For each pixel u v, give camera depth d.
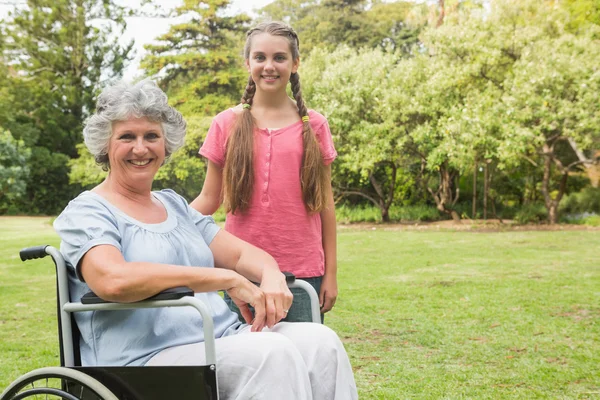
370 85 14.13
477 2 18.64
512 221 14.39
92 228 1.80
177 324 1.89
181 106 22.11
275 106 2.56
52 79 24.80
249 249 2.13
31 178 22.86
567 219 14.03
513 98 12.27
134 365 1.81
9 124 23.41
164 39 24.45
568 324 4.72
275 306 1.90
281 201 2.47
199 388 1.64
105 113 1.92
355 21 24.38
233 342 1.74
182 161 19.23
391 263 8.23
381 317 5.05
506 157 12.30
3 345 4.33
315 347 1.86
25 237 13.05
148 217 1.99
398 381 3.45
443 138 13.65
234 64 23.53
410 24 22.84
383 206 15.21
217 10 24.58
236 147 2.48
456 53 13.65
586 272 7.16
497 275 7.09
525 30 13.13
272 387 1.67
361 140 14.14
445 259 8.50
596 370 3.60
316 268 2.52
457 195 15.23
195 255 2.03
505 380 3.45
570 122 12.23
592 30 13.91
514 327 4.66
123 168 1.96
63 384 1.79
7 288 6.79
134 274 1.70
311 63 16.31
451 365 3.75
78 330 1.87
